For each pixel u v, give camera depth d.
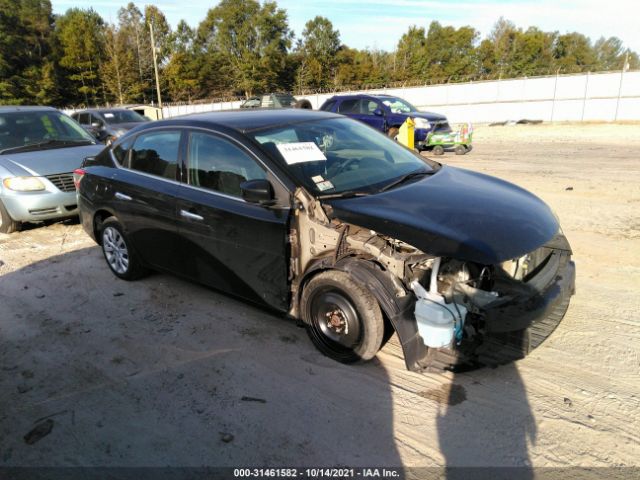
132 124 15.57
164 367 3.60
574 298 4.30
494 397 3.07
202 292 4.88
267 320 4.22
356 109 14.85
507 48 68.06
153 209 4.41
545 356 3.47
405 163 4.29
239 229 3.72
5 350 3.97
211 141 4.02
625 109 24.77
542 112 27.12
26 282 5.38
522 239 3.02
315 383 3.30
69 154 7.47
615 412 2.89
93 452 2.80
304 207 3.41
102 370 3.61
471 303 2.94
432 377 3.30
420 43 66.25
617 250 5.40
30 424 3.08
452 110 30.16
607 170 10.23
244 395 3.22
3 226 7.17
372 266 3.20
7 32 56.78
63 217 7.41
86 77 60.38
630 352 3.47
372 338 3.25
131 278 5.18
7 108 8.22
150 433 2.93
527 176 9.90
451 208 3.31
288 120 4.27
